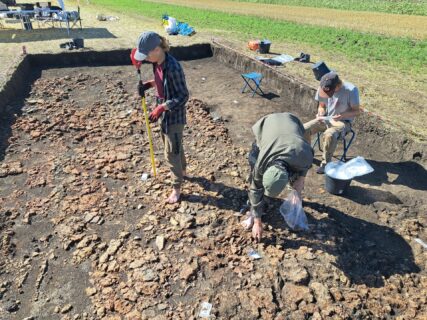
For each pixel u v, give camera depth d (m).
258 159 3.53
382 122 6.21
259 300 3.58
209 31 13.19
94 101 7.93
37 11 12.14
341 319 3.41
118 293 3.69
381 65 9.37
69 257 4.12
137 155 5.98
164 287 3.72
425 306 3.59
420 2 21.28
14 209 4.77
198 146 6.28
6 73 8.13
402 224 4.66
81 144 6.27
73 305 3.60
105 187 5.19
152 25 14.30
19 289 3.77
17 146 6.14
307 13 19.45
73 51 10.09
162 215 4.67
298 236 4.37
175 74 3.96
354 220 4.73
